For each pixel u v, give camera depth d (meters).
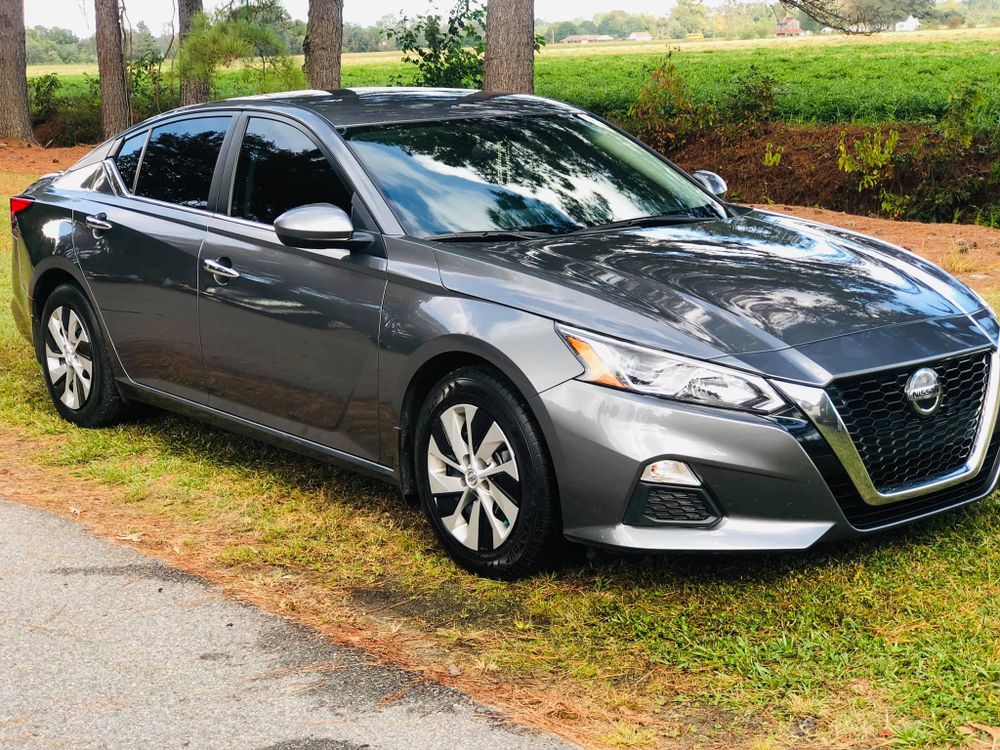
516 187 4.60
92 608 3.83
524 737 2.95
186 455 5.43
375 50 105.69
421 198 4.39
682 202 4.93
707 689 3.14
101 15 25.05
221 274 4.78
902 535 4.07
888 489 3.65
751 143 20.12
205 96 22.84
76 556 4.29
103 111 25.48
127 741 2.99
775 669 3.21
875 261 4.32
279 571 4.11
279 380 4.64
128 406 5.81
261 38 18.11
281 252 4.57
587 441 3.55
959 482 3.84
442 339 3.92
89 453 5.46
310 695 3.21
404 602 3.81
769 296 3.83
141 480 5.10
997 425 4.01
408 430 4.19
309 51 19.27
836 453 3.50
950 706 2.95
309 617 3.72
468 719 3.05
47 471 5.30
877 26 15.09
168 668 3.40
